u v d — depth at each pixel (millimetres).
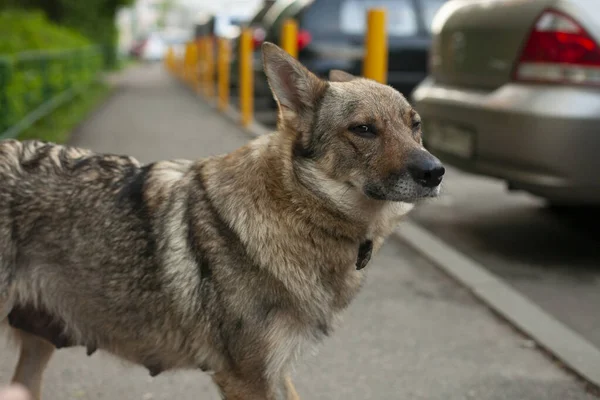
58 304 1129
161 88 8023
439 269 2008
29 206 1096
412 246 2184
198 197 1099
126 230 1100
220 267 1058
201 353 1100
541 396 1354
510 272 2041
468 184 3090
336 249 1098
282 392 1144
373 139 1117
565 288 1927
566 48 1891
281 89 1120
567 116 1860
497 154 2049
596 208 2670
